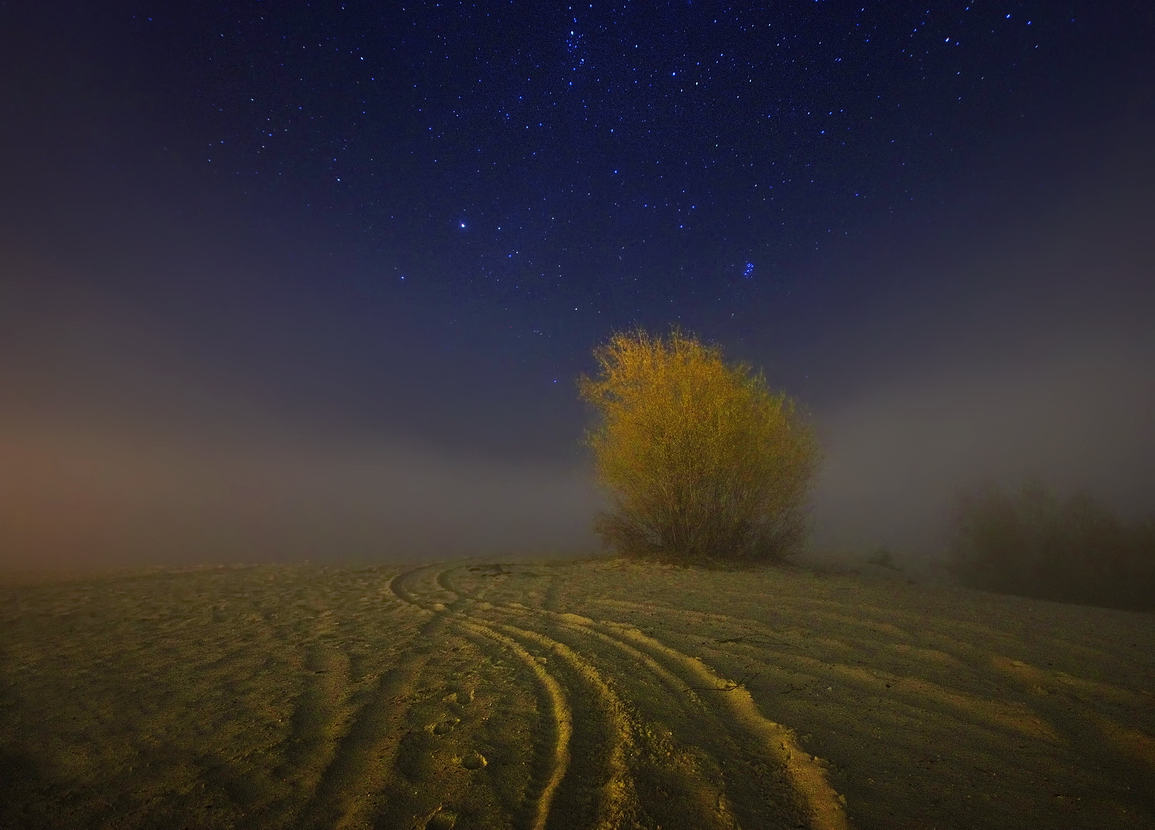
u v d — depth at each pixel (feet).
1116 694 13.66
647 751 10.96
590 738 11.68
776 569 35.40
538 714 12.91
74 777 10.43
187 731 12.30
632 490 39.37
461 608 25.11
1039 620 21.88
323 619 23.35
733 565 35.42
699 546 37.73
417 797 9.57
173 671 16.47
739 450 37.47
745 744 11.46
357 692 14.48
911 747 11.16
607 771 10.35
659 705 13.24
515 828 8.70
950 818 8.86
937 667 15.79
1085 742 11.39
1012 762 10.60
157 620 23.40
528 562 42.11
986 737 11.60
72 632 21.40
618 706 13.11
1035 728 11.98
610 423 40.19
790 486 39.34
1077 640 18.69
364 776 10.27
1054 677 14.88
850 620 21.12
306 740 11.73
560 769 10.43
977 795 9.50
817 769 10.23
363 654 17.98
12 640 20.25
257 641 19.80
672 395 38.70
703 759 10.69
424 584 32.32
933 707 13.08
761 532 39.34
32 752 11.43
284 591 30.50
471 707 13.34
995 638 18.76
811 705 13.17
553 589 28.94
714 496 37.88
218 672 16.33
